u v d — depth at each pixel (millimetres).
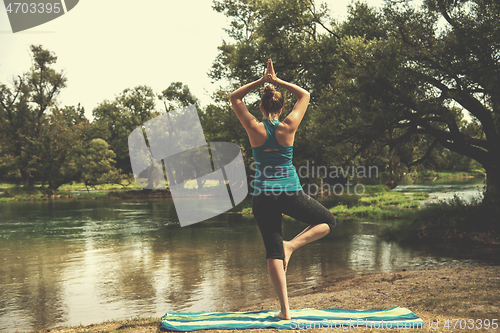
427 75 13836
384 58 14766
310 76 21547
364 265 10070
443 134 16891
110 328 4188
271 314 3445
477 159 16797
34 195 46438
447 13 14078
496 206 13766
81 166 54125
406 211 23547
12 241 15672
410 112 15578
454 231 13633
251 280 8750
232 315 3484
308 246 13227
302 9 21844
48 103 50406
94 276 9594
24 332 5586
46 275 9797
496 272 6617
